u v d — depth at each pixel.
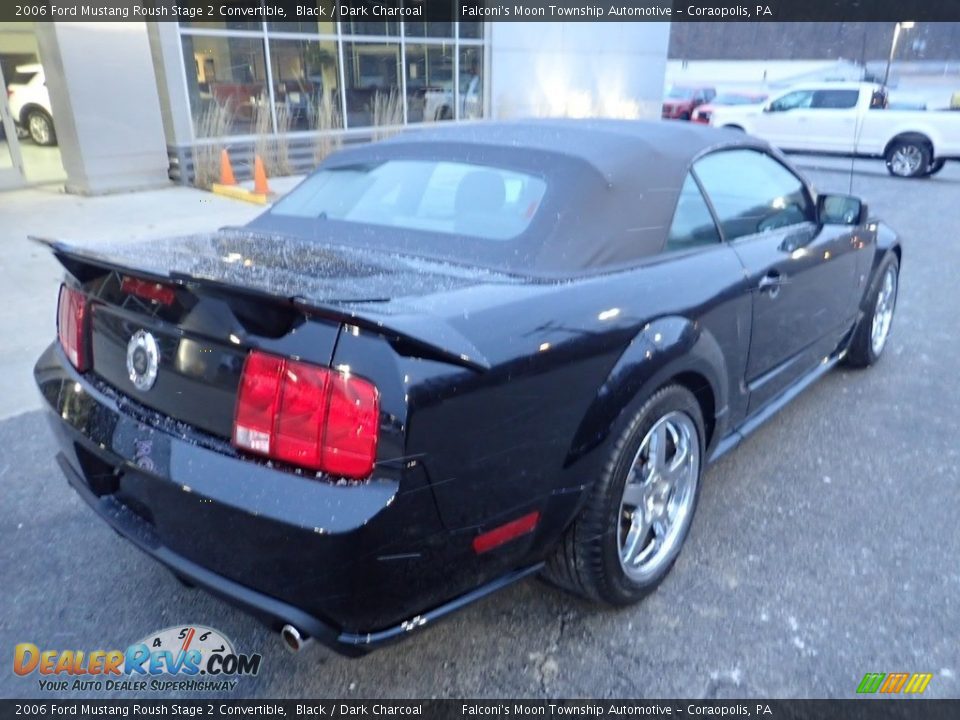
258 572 1.87
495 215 2.65
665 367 2.39
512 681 2.32
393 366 1.77
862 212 3.74
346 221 2.92
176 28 11.23
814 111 16.22
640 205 2.70
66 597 2.69
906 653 2.40
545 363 2.07
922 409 4.25
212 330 1.94
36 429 3.95
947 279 7.29
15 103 11.13
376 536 1.76
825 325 3.84
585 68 17.39
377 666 2.38
